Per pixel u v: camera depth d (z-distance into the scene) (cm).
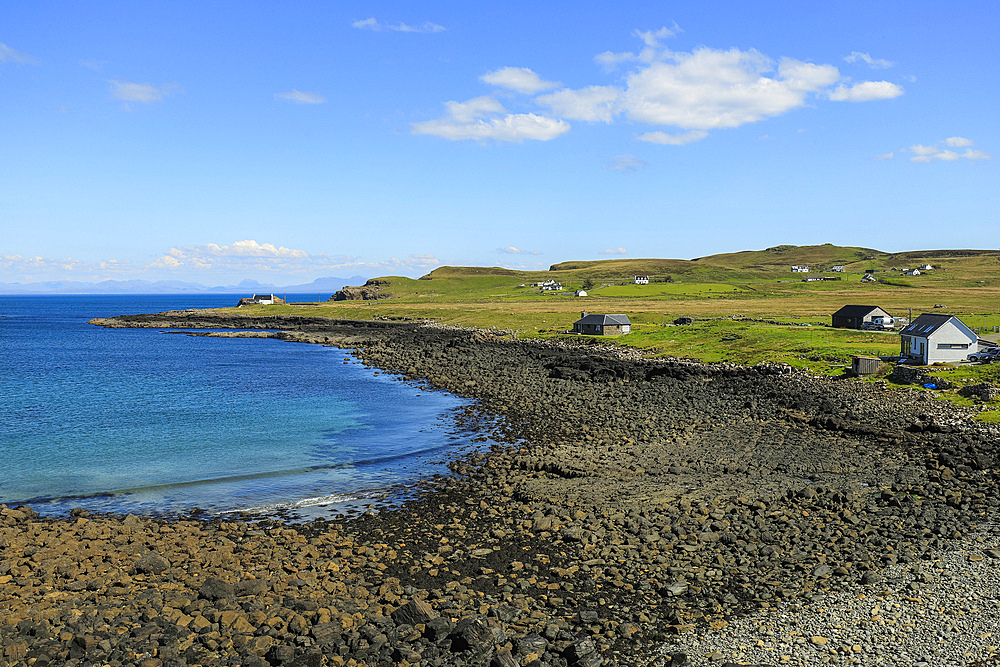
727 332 13075
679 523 3428
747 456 4959
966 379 7419
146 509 4038
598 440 5538
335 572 2855
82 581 2558
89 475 4791
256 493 4322
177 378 10256
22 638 2048
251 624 2261
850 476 4391
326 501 4131
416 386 9150
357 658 2094
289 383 9619
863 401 6944
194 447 5662
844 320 14075
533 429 6109
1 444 5778
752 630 2338
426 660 2098
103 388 9188
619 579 2766
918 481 4228
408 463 5066
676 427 6025
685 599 2589
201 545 3155
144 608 2334
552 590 2692
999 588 2606
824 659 2139
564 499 3897
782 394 7475
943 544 3098
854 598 2558
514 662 2055
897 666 2089
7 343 17162
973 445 4981
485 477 4531
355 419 6862
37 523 3556
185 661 1991
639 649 2230
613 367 9994
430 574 2892
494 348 13475
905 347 9200
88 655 1995
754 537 3206
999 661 2095
